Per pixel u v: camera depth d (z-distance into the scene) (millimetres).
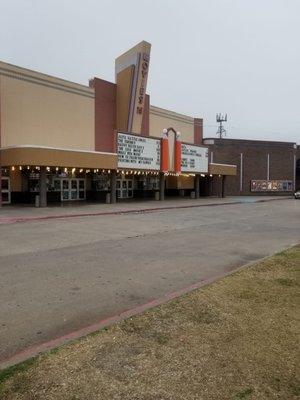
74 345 4551
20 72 28703
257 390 3711
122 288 7484
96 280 8031
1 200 26609
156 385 3736
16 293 7082
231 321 5383
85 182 35250
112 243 12758
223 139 50812
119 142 31219
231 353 4434
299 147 55656
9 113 28031
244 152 51875
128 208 26609
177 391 3648
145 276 8422
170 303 6094
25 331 5359
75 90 33031
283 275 7859
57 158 26047
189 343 4668
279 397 3619
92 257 10398
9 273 8539
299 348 4586
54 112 31266
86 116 34062
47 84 30672
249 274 7945
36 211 23281
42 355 4293
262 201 40062
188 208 29016
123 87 36156
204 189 47969
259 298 6379
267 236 14617
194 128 49219
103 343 4613
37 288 7410
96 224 18094
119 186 39188
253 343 4703
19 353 4625
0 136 27406
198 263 9812
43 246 12078
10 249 11523
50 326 5547
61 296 6941
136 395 3564
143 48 35156
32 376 3844
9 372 3916
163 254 10938
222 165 44344
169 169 36688
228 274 7996
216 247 12164
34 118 29734
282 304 6090
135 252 11188
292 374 4016
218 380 3861
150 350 4461
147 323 5262
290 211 26953
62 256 10508
